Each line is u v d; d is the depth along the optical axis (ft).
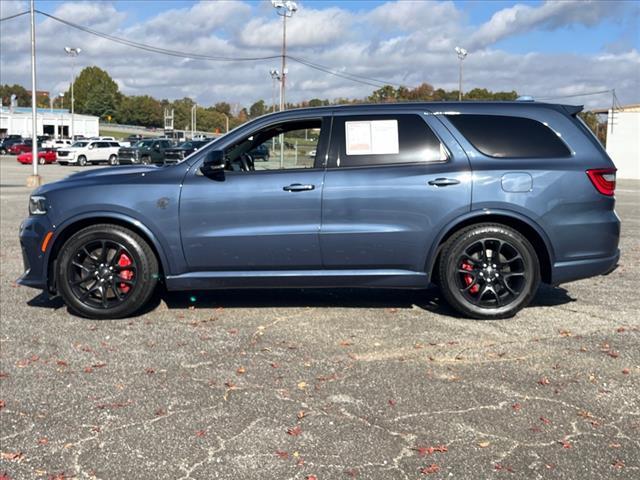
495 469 10.30
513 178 17.88
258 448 11.05
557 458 10.64
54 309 19.99
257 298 21.11
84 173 20.01
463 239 18.02
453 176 17.92
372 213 18.01
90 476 10.23
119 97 517.96
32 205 18.94
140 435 11.57
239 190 18.15
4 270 25.79
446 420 12.04
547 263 18.38
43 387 13.75
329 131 18.44
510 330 17.46
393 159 18.25
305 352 15.80
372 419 12.12
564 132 18.44
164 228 18.26
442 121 18.42
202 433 11.61
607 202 18.31
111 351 15.99
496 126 18.43
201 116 468.34
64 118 295.07
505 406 12.62
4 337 17.16
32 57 80.02
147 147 137.59
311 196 18.01
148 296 18.67
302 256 18.25
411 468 10.36
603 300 20.77
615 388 13.46
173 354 15.75
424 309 19.61
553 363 14.92
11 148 188.03
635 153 133.90
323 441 11.27
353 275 18.38
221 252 18.31
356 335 17.10
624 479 10.00
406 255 18.19
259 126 18.65
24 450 11.08
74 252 18.44
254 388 13.62
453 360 15.16
